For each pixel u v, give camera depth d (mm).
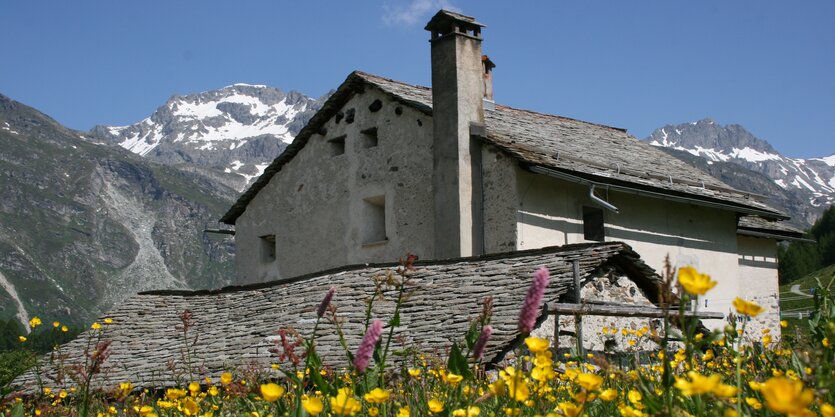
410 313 11664
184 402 4324
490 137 17625
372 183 19859
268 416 4203
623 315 11672
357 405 2867
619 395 4133
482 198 17641
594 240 18969
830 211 121250
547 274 2578
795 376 3797
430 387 4770
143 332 14891
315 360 3912
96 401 6008
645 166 20734
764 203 22812
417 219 18641
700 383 2168
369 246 19719
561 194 18016
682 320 2863
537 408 3760
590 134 22891
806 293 73375
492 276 12336
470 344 3801
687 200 19797
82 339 14680
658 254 19922
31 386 11523
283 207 22188
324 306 4000
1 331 58625
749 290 23562
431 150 18578
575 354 5352
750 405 3207
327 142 21234
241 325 13703
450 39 17953
